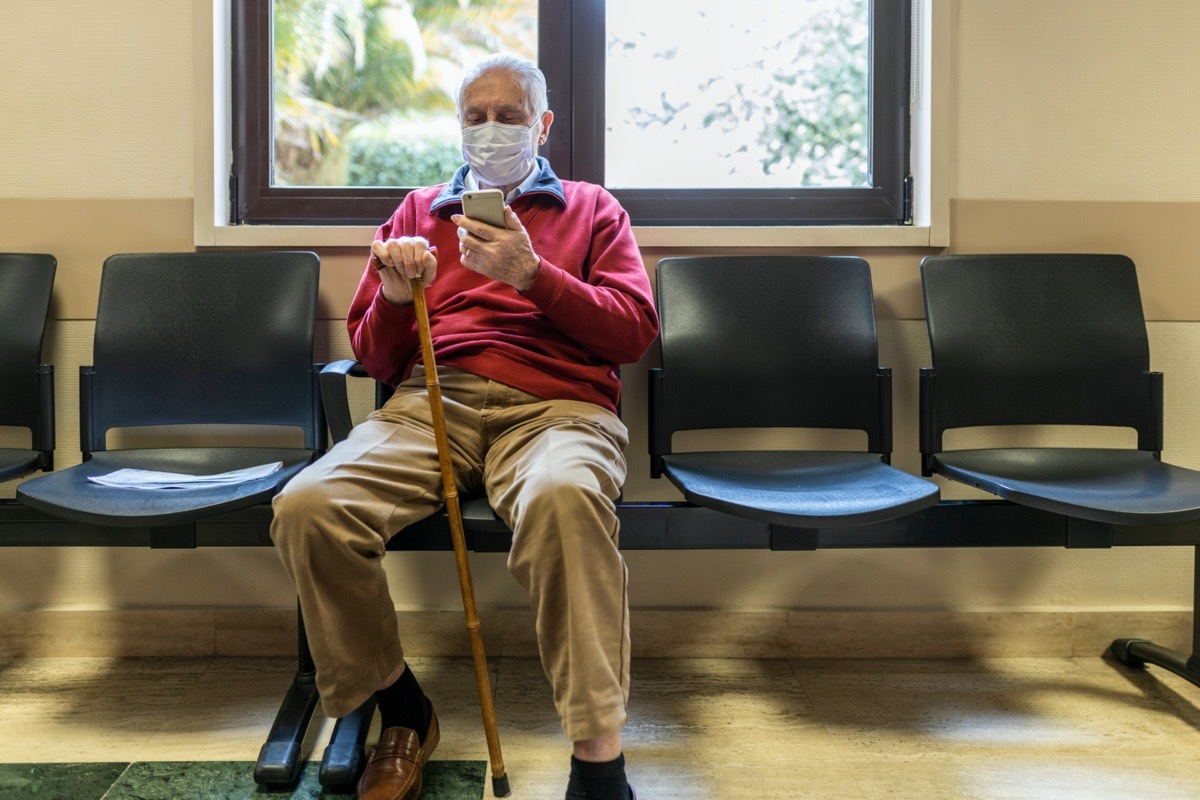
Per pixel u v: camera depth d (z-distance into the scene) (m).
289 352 1.69
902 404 1.86
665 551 1.85
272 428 1.84
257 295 1.71
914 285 1.85
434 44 1.89
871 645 1.83
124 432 1.84
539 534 1.12
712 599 1.85
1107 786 1.30
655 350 1.85
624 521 1.48
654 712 1.56
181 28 1.80
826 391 1.71
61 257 1.81
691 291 1.74
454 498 1.26
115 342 1.68
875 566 1.85
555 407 1.43
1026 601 1.86
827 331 1.72
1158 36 1.83
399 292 1.40
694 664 1.79
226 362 1.70
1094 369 1.71
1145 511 1.27
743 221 1.90
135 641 1.81
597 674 1.07
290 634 1.82
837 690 1.66
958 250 1.84
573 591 1.09
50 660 1.79
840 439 1.88
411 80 1.90
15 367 1.69
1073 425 1.79
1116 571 1.85
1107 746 1.43
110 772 1.34
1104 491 1.41
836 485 1.46
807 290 1.74
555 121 1.88
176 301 1.71
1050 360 1.72
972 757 1.40
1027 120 1.83
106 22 1.80
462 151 1.57
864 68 1.92
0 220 1.81
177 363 1.70
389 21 1.89
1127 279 1.73
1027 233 1.84
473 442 1.43
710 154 1.91
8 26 1.79
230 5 1.87
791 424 1.72
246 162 1.88
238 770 1.35
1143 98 1.83
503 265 1.32
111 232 1.81
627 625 1.14
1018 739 1.46
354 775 1.29
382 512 1.22
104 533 1.46
